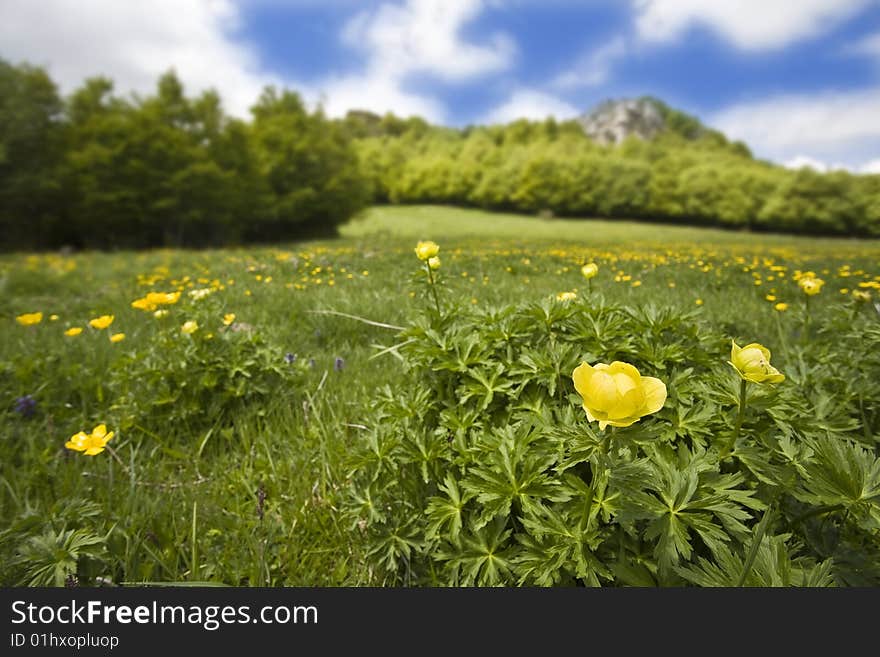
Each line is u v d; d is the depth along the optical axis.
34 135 24.17
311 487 1.88
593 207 61.53
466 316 2.10
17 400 2.42
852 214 50.34
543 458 1.31
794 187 52.38
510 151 73.88
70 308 5.33
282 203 30.73
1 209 24.05
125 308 5.09
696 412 1.47
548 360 1.71
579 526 1.17
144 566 1.43
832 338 2.59
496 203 65.19
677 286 6.62
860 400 1.75
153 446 2.21
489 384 1.72
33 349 3.16
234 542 1.59
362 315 4.23
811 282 2.19
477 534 1.34
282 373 2.59
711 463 1.20
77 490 1.76
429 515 1.47
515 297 4.94
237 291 5.93
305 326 4.15
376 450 1.62
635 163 62.31
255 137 32.22
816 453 1.08
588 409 0.90
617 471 1.06
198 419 2.38
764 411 1.39
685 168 66.38
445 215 59.34
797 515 1.26
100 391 2.58
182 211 25.39
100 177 24.00
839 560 1.15
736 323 3.58
